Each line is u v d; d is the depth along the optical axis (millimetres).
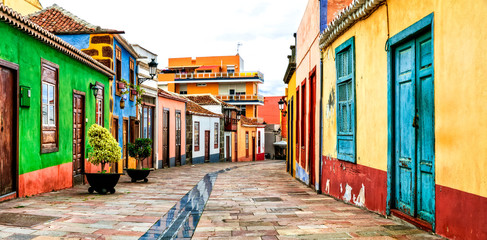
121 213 6750
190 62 58406
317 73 10586
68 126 10484
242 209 7316
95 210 6945
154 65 17766
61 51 9859
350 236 4812
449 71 4344
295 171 15867
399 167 5766
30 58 8352
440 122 4523
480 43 3816
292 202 8266
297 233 5094
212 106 34875
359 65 7289
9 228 5238
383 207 6203
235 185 12266
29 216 6070
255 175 17438
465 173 4047
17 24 7484
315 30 10922
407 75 5492
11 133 7684
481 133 3799
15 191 7766
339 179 8523
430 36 4902
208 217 6477
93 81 12508
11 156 7680
